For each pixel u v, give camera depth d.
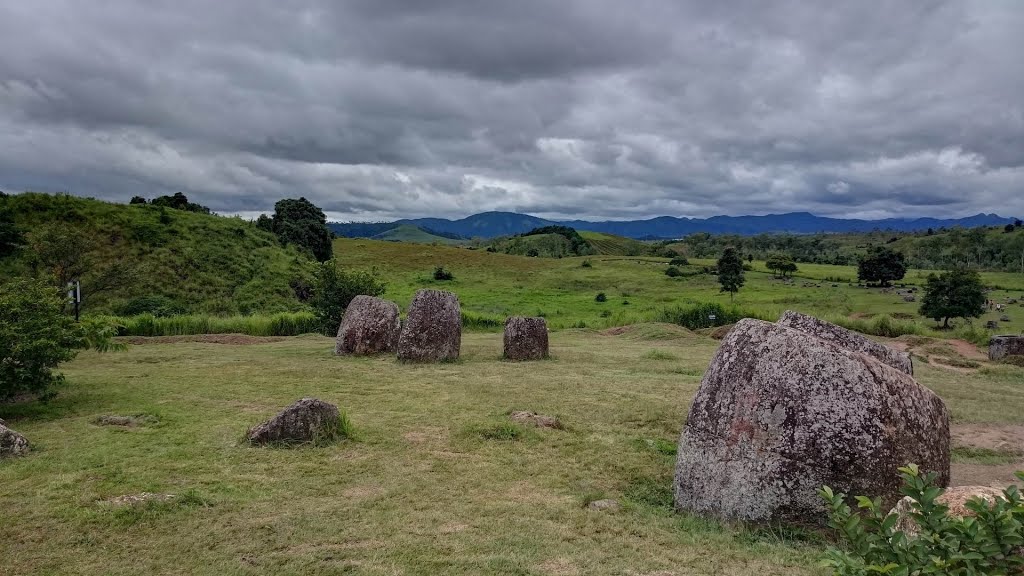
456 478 7.22
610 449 8.61
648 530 5.79
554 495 6.78
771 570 4.93
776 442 5.86
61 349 10.27
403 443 8.63
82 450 7.89
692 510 6.36
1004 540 2.79
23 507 5.98
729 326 26.97
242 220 53.59
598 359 18.44
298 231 58.47
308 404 8.60
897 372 6.21
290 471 7.27
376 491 6.71
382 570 4.82
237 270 42.28
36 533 5.43
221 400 11.46
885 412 5.75
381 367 16.02
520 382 13.83
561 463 7.93
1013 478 8.18
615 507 6.39
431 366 16.34
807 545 5.46
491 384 13.50
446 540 5.43
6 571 4.77
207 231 46.16
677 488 6.59
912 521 4.12
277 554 5.09
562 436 9.19
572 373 15.43
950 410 12.06
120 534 5.45
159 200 57.31
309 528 5.62
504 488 6.94
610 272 79.31
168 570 4.83
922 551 2.89
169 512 5.91
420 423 9.84
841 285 69.69
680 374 15.70
